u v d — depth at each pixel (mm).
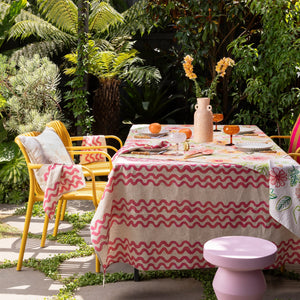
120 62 6762
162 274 3561
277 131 6332
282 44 5547
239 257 2430
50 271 3619
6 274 3662
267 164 3053
